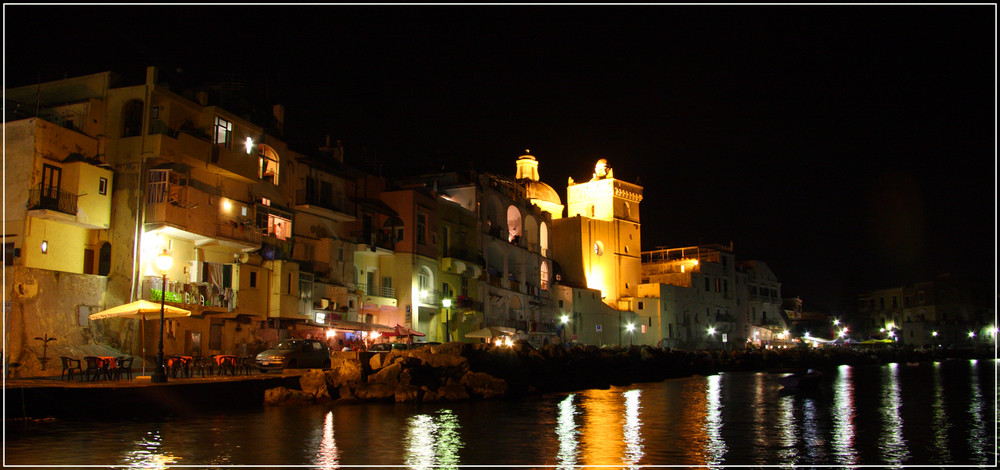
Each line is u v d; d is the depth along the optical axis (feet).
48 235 122.52
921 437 82.23
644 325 274.77
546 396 126.52
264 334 144.46
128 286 126.52
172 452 66.90
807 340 373.81
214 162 137.08
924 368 246.68
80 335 121.60
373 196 189.57
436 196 196.95
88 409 83.76
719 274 318.65
